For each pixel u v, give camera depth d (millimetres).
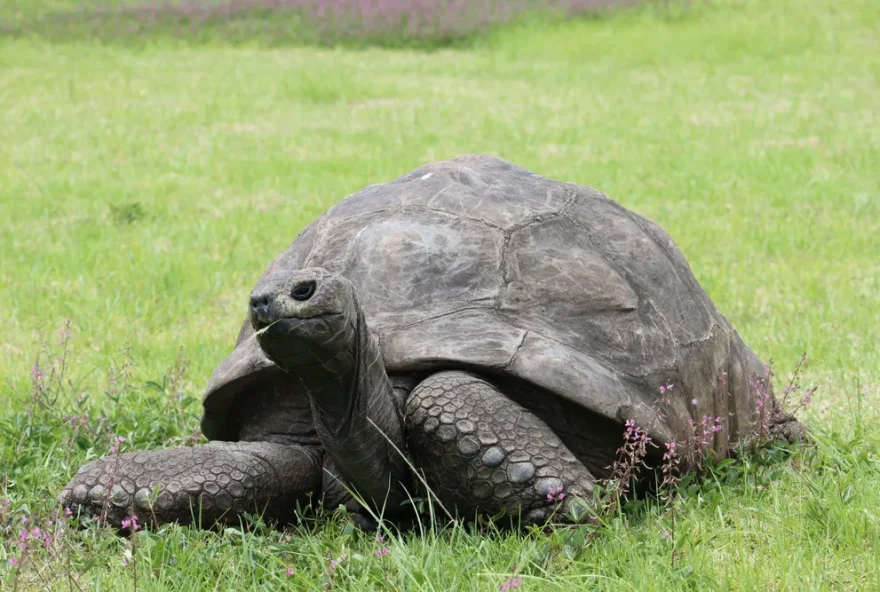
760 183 17219
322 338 4770
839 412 7777
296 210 15758
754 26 34125
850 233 13852
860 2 37219
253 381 5887
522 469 5238
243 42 36719
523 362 5414
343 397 5098
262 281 4777
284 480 5625
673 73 29344
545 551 5102
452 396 5305
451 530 5469
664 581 4812
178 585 4992
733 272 12219
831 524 5555
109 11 40594
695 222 14789
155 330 10484
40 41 35625
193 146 21062
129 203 16031
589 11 37500
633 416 5512
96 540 5449
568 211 6500
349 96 26688
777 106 24297
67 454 6691
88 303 11227
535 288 5848
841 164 18453
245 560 5133
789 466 6734
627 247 6520
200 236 14125
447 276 5812
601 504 5352
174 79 29156
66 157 19922
